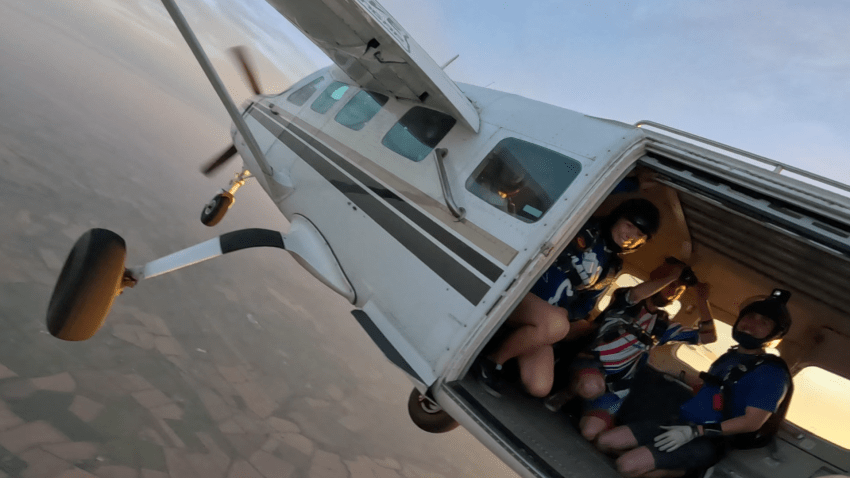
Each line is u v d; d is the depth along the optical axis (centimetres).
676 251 337
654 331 295
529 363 269
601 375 274
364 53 308
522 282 231
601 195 241
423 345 256
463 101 307
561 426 272
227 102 325
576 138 262
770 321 238
